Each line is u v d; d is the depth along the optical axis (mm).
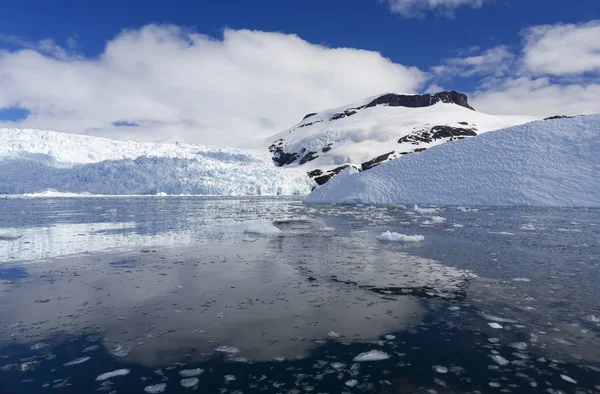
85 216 20797
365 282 6168
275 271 6977
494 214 19172
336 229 13578
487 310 4793
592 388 3000
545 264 7449
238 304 5090
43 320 4551
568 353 3617
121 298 5387
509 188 25234
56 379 3197
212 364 3443
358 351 3672
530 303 5059
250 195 63312
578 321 4410
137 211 25000
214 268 7250
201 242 10625
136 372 3309
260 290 5742
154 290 5781
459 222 15578
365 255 8492
